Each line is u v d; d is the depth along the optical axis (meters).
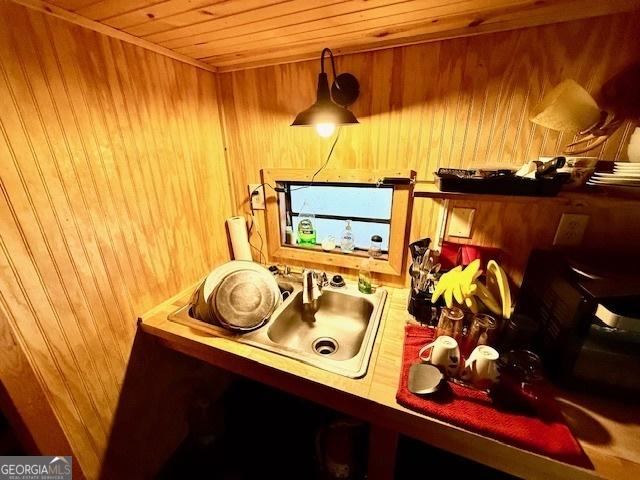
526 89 0.95
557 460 0.65
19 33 0.73
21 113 0.75
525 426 0.71
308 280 1.28
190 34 0.99
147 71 1.08
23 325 0.79
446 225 1.21
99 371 1.02
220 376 1.71
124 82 1.00
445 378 0.82
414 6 0.80
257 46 1.12
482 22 0.91
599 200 0.71
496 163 1.03
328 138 1.28
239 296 1.18
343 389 0.84
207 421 1.46
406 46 1.05
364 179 1.26
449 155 1.11
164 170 1.21
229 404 1.71
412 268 1.18
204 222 1.46
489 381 0.80
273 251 1.61
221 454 1.44
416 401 0.78
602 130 0.87
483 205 1.13
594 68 0.86
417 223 1.26
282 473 1.35
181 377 1.41
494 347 0.92
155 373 1.26
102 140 0.96
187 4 0.77
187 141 1.29
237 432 1.55
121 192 1.04
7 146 0.73
